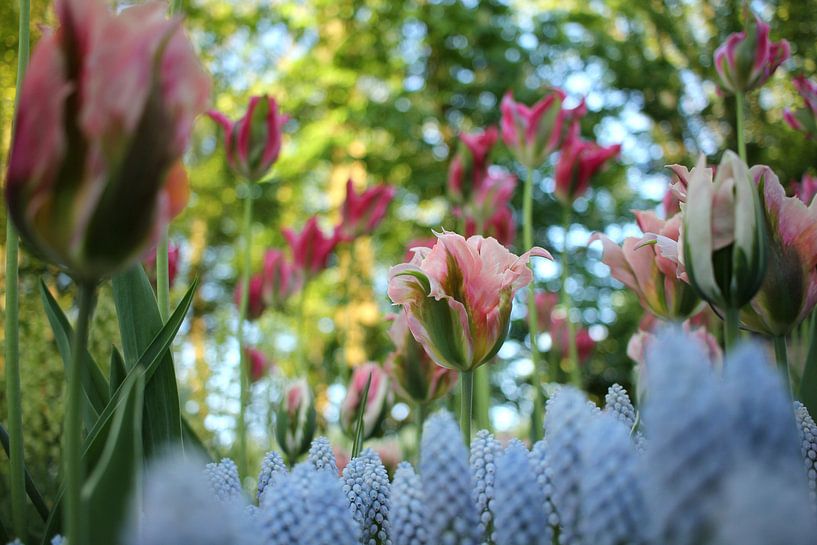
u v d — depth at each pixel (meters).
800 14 2.00
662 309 0.83
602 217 4.48
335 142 5.11
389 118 5.00
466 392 0.68
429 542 0.53
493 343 0.67
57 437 1.35
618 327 4.30
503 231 1.52
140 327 0.68
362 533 0.61
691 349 0.40
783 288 0.59
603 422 0.46
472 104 5.04
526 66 5.03
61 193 0.45
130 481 0.49
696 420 0.38
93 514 0.48
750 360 0.45
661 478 0.39
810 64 1.94
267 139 1.19
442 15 5.05
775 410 0.43
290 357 2.60
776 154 2.43
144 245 0.46
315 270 1.73
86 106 0.44
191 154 3.54
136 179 0.45
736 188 0.54
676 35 3.53
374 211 1.79
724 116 2.63
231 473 0.63
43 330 1.51
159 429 0.64
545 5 5.14
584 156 1.38
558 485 0.49
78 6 0.45
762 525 0.34
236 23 5.74
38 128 0.45
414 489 0.55
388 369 0.90
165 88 0.45
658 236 0.66
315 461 0.68
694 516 0.38
